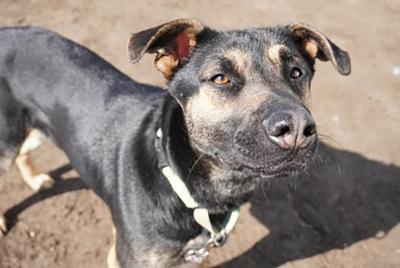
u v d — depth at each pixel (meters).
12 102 0.76
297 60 0.61
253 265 0.84
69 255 0.82
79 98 0.73
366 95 1.15
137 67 1.14
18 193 0.89
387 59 1.27
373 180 0.98
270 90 0.56
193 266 0.76
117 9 1.32
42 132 0.78
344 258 0.86
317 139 0.54
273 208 0.92
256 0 1.44
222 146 0.58
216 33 0.61
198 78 0.59
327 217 0.91
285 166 0.54
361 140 1.05
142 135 0.66
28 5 1.29
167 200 0.63
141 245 0.65
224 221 0.66
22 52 0.75
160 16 1.32
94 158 0.71
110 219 0.88
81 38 1.21
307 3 1.46
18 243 0.83
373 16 1.43
